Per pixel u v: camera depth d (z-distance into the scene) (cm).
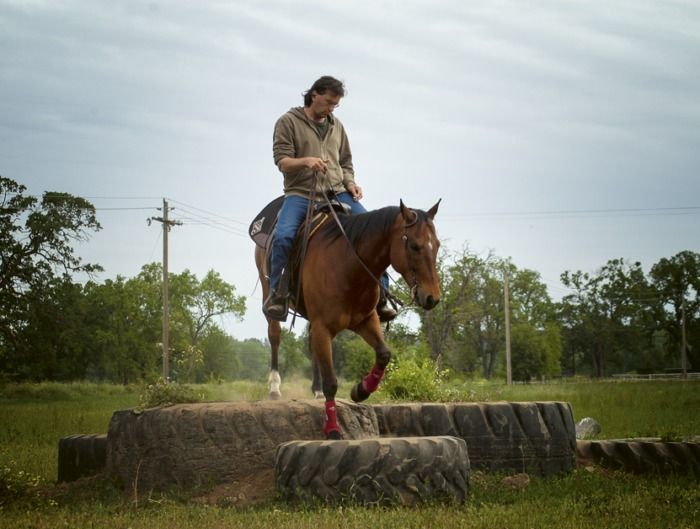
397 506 734
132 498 848
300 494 751
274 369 1123
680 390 4494
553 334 10931
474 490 842
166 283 4400
